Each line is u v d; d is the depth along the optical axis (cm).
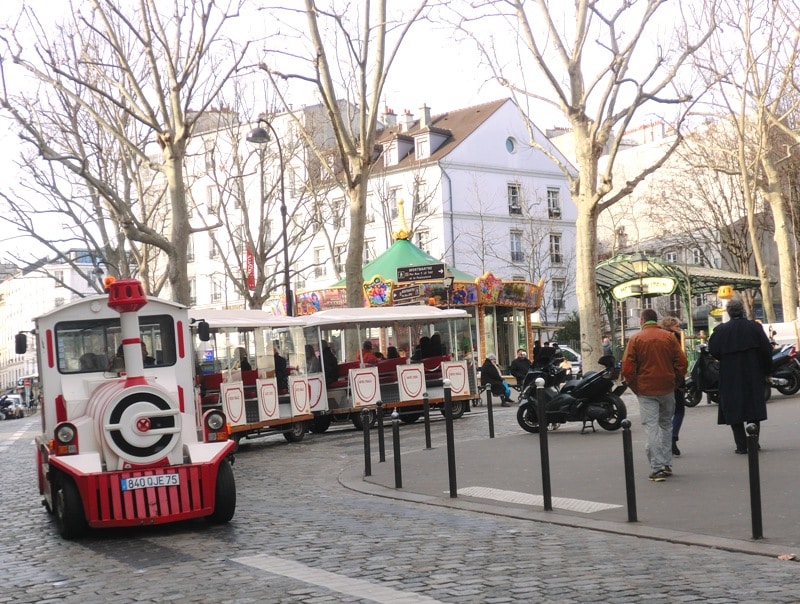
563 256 7388
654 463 1207
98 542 1026
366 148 2883
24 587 814
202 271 7781
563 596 679
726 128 4981
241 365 2184
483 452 1661
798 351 2589
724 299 3275
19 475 1869
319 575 784
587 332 2814
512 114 7231
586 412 1866
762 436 1561
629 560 799
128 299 1075
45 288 12988
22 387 9488
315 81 2736
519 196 7044
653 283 3803
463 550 869
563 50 2706
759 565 761
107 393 1070
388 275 3966
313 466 1691
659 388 1207
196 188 7238
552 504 1108
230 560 870
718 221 5656
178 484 1043
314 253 7275
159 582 795
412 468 1523
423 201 5878
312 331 2466
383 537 953
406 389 2558
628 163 7219
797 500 1016
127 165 3434
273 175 4925
